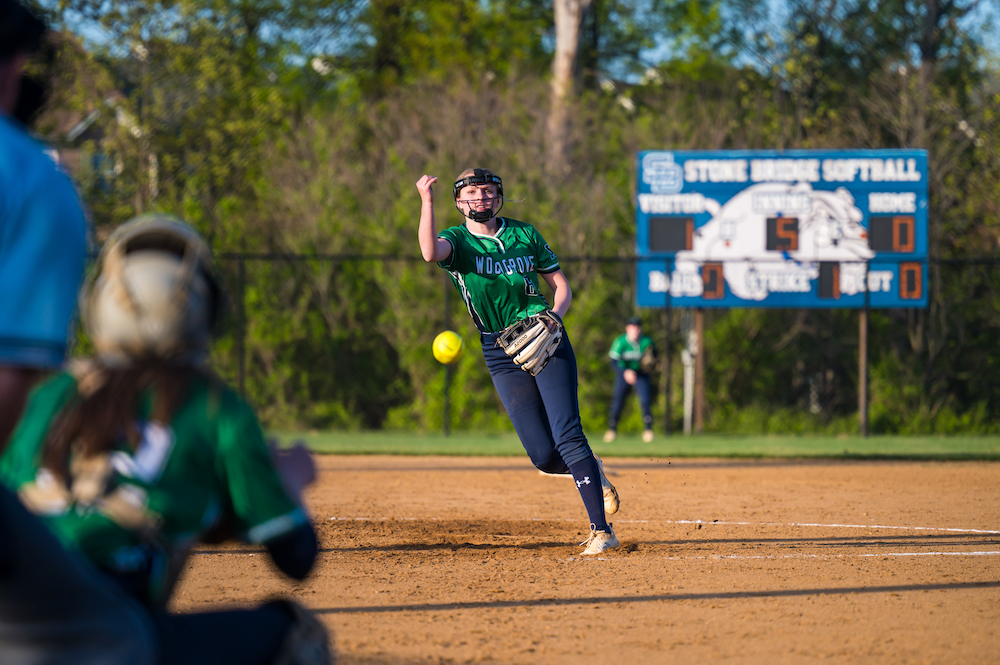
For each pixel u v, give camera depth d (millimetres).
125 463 6512
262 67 88000
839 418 65375
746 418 63562
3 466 6734
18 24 6062
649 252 56688
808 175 55875
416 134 74188
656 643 12305
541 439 19375
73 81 64500
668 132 74062
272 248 69375
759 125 77188
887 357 66250
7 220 5586
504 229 18891
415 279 64062
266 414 64125
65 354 5875
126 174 69250
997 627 13148
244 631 7203
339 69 98688
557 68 74125
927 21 79000
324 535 22094
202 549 19641
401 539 21531
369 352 67000
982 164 71938
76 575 5887
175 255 6887
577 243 66375
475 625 13234
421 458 44000
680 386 65438
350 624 13312
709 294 56219
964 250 71125
